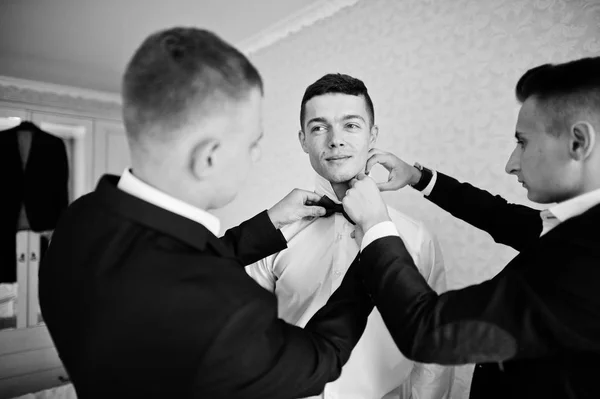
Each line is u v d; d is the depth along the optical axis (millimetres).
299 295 926
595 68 506
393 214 976
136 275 455
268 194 2104
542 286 467
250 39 2176
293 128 1979
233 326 445
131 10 1807
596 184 514
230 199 580
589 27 1019
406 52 1460
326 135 893
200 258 484
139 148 512
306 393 506
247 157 548
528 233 764
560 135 527
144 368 446
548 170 548
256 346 454
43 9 1780
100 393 456
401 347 527
